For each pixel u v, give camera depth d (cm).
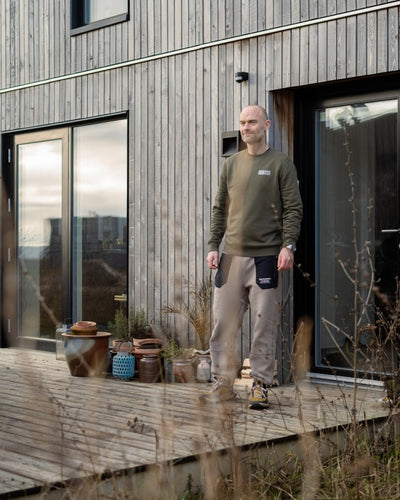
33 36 830
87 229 794
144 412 500
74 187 807
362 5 567
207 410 477
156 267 710
